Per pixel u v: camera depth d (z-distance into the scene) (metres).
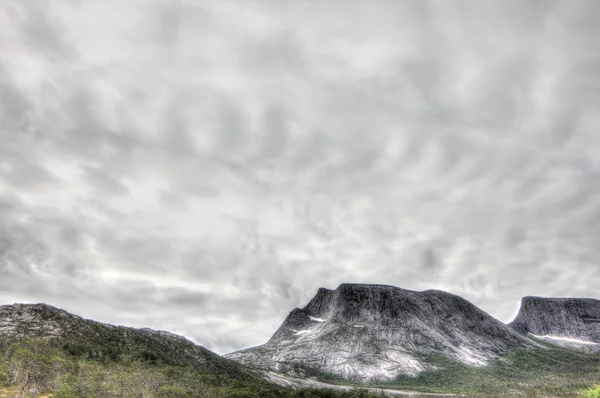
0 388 106.38
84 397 105.88
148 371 144.12
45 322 175.38
